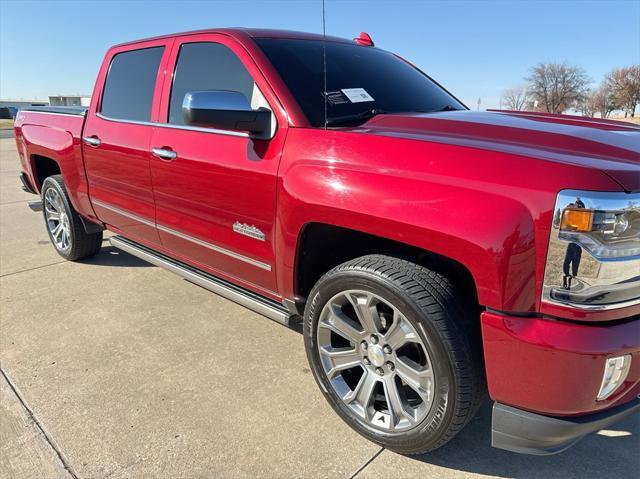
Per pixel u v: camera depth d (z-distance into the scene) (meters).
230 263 2.81
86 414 2.46
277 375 2.82
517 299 1.66
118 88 3.65
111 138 3.53
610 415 1.75
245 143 2.53
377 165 1.96
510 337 1.68
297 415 2.46
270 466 2.12
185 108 2.19
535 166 1.65
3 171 12.30
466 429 2.37
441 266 2.05
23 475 2.08
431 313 1.83
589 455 2.20
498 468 2.12
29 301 3.84
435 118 2.37
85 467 2.12
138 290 4.07
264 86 2.52
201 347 3.13
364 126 2.40
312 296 2.29
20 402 2.56
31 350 3.09
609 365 1.64
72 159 4.05
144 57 3.43
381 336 2.08
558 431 1.72
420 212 1.80
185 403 2.55
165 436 2.30
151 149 3.12
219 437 2.30
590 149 1.85
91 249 4.68
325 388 2.36
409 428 2.05
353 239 2.42
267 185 2.37
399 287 1.90
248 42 2.72
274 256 2.46
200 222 2.89
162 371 2.85
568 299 1.59
